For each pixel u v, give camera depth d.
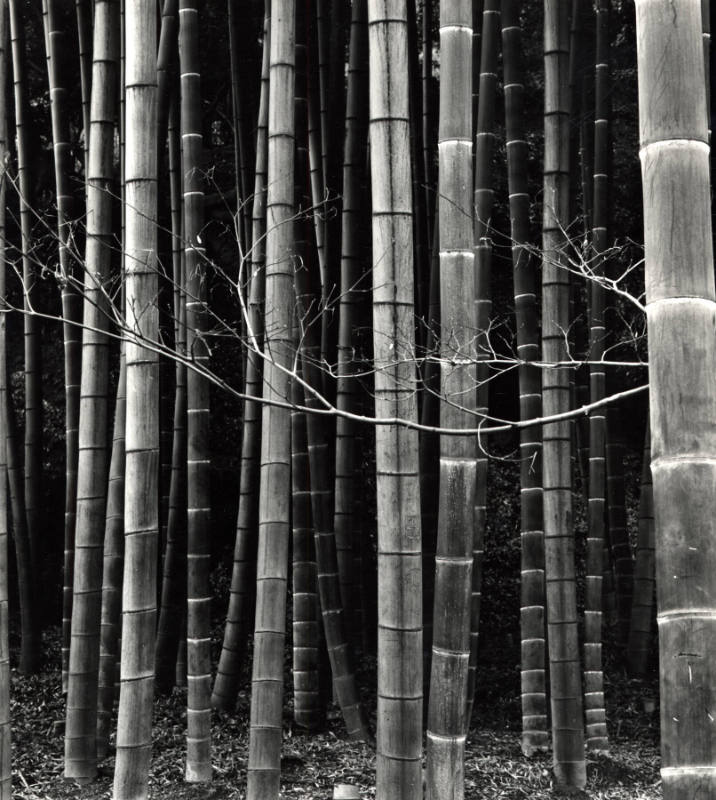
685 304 2.16
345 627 6.54
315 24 7.82
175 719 6.45
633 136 10.21
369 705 6.80
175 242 6.94
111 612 6.04
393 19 3.68
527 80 10.68
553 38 5.38
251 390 6.57
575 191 6.74
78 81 9.68
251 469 6.63
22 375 9.71
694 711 2.07
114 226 7.68
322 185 7.14
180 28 5.82
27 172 7.40
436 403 6.39
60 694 7.02
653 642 8.36
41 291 9.50
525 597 6.11
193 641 5.48
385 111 3.68
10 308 3.42
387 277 3.68
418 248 7.36
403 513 3.68
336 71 6.91
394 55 3.68
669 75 2.21
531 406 6.06
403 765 3.65
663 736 2.11
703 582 2.10
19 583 7.64
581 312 8.72
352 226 6.44
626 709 7.12
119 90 6.71
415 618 3.68
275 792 4.55
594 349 6.53
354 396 6.69
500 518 10.15
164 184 8.29
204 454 5.68
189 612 5.53
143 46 4.24
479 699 7.30
